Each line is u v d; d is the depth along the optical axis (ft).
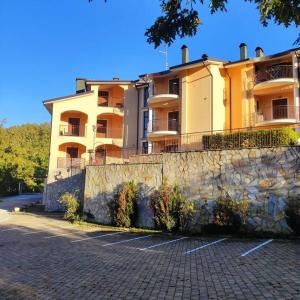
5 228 68.18
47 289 27.04
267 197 50.26
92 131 122.93
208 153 57.00
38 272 32.89
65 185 100.63
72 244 48.88
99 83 124.47
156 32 21.12
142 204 64.08
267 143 58.13
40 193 196.75
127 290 25.79
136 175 66.18
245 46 98.43
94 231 61.57
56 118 120.37
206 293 24.02
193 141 79.51
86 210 74.49
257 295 22.72
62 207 101.04
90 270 32.86
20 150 185.98
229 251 38.78
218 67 92.27
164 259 36.42
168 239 50.67
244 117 88.69
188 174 58.75
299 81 84.33
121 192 65.41
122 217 64.28
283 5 17.17
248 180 52.34
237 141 62.34
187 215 55.62
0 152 176.35
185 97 95.14
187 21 20.74
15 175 173.68
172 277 28.78
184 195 58.54
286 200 48.57
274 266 30.14
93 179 74.02
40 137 267.18
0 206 119.24
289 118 84.53
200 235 52.85
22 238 55.72
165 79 102.53
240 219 50.42
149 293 24.77
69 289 26.78
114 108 126.31
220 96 91.81
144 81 119.03
